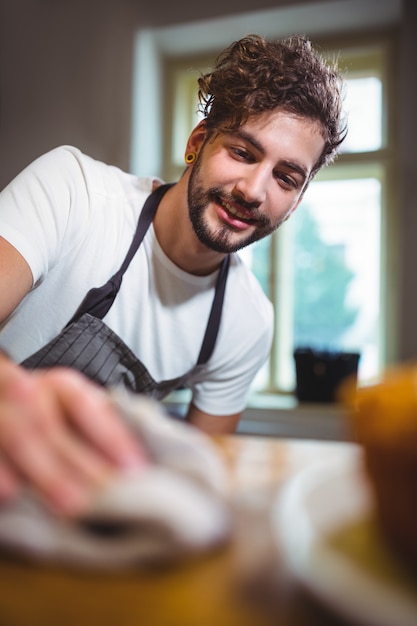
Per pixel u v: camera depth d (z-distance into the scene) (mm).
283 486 429
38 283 1030
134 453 292
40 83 2830
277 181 1065
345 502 330
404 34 2326
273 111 1003
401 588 231
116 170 1230
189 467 309
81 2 2781
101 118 2732
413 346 2264
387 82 2518
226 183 1032
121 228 1124
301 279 2732
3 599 238
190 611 230
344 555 271
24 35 2869
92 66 2750
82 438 289
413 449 253
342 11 2438
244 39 1103
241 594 245
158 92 2850
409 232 2287
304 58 1052
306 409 2350
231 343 1275
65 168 1096
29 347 1122
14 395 296
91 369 1162
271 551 293
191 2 2609
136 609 231
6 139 2875
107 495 259
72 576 260
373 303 2600
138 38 2697
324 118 1053
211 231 1062
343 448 607
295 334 2748
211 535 278
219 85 1066
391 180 2506
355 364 2402
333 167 2543
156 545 263
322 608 202
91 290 1085
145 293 1144
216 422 1345
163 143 2889
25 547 266
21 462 272
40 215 999
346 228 2648
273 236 2662
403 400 268
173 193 1147
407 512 256
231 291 1247
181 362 1227
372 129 2588
